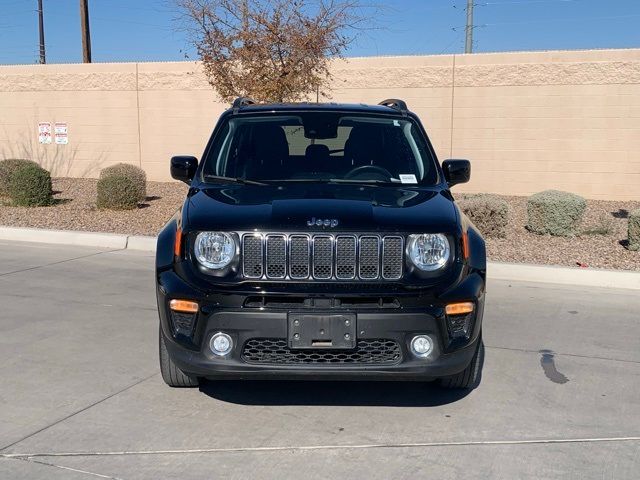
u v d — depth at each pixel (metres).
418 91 16.25
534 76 15.51
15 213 13.24
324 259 4.27
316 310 4.13
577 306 7.60
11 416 4.59
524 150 15.82
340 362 4.21
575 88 15.31
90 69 18.53
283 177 5.28
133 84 18.23
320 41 11.89
